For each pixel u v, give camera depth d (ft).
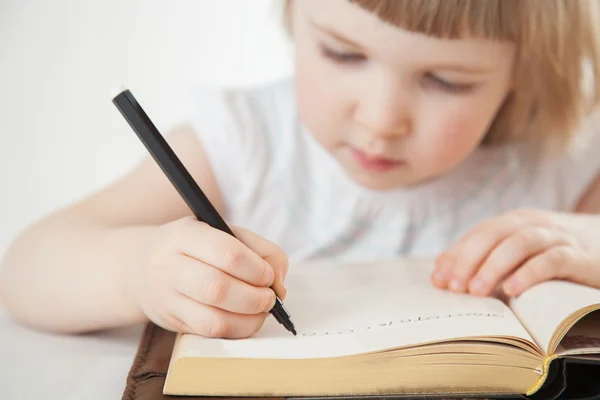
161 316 1.91
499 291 2.17
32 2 4.19
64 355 2.12
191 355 1.65
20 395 1.83
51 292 2.31
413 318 1.85
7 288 2.48
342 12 2.33
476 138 2.60
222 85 4.32
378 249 3.36
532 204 3.41
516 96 2.98
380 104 2.40
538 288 2.04
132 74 4.26
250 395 1.67
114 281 2.16
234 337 1.79
